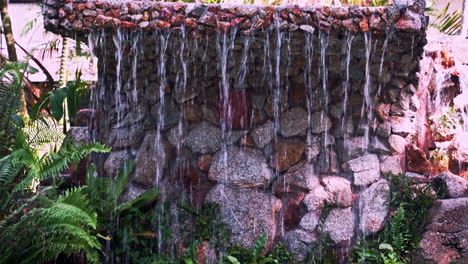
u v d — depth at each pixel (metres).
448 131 5.82
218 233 4.87
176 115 4.98
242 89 4.89
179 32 4.20
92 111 5.33
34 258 4.21
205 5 4.16
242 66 4.66
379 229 5.08
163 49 4.45
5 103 4.76
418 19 4.13
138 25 4.18
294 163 4.99
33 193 4.57
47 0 4.20
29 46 8.59
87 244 4.13
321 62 4.66
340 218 5.01
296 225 5.02
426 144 5.74
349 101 4.96
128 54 4.60
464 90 6.05
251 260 4.78
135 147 5.12
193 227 4.90
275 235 5.00
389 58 4.63
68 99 5.99
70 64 7.32
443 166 5.79
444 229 4.86
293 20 4.11
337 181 5.03
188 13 4.16
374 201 5.09
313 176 5.02
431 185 5.24
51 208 3.89
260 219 4.90
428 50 5.77
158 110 5.01
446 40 5.89
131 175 5.10
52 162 4.16
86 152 4.25
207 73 4.74
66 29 4.23
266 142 4.95
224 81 4.81
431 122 5.81
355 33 4.15
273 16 4.12
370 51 4.48
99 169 5.29
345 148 5.05
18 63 4.68
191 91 4.91
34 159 4.03
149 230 4.90
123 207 4.73
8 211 4.34
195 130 4.98
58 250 4.16
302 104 4.95
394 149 5.12
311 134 4.98
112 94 5.13
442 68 5.80
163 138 5.03
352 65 4.71
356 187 5.07
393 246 4.94
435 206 5.02
